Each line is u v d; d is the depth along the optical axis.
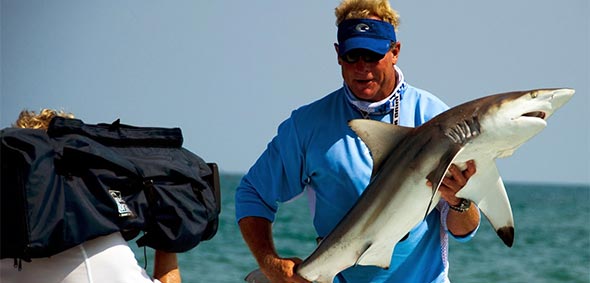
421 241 6.86
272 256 7.08
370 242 6.45
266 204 7.38
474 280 28.83
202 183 5.54
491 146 6.00
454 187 6.23
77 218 5.02
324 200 7.02
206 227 5.65
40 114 5.71
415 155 6.19
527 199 128.25
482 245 37.66
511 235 6.32
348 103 7.01
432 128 6.16
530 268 31.39
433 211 6.91
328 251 6.61
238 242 34.53
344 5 6.75
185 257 29.55
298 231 43.09
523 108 5.91
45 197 4.96
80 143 5.19
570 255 36.75
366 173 6.80
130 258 5.36
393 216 6.31
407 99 6.94
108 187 5.22
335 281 7.11
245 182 7.51
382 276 6.88
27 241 4.88
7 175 4.97
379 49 6.54
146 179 5.34
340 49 6.66
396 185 6.27
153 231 5.36
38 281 5.20
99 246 5.25
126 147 5.54
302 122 7.10
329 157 6.89
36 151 5.00
